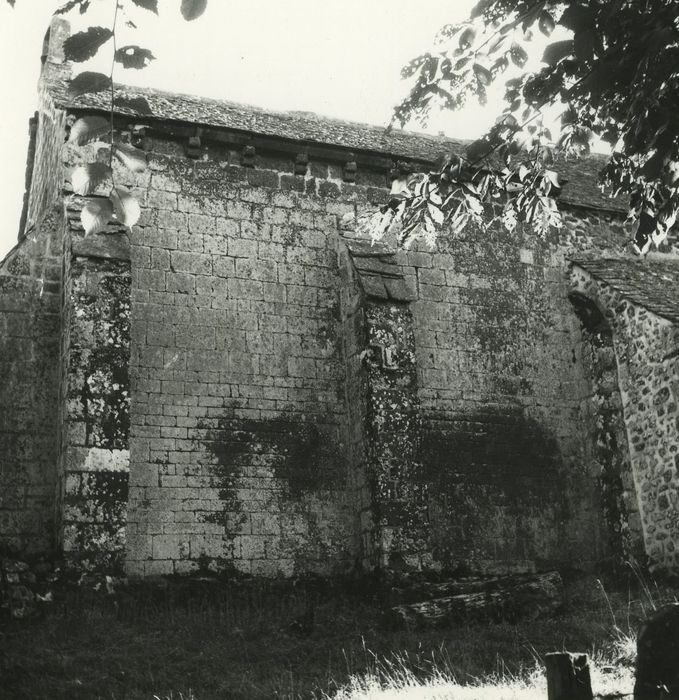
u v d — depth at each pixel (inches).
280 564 547.5
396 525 539.2
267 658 412.5
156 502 531.2
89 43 163.5
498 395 632.4
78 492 480.7
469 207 346.6
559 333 665.6
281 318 593.9
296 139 619.8
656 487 593.6
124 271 522.3
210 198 596.7
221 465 552.1
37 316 550.3
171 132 592.1
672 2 252.2
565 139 328.2
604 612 486.6
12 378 535.2
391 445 553.9
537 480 623.8
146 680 369.7
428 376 617.0
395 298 585.3
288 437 572.7
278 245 607.2
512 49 302.2
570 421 647.1
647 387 607.8
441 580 545.3
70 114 574.2
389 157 645.3
